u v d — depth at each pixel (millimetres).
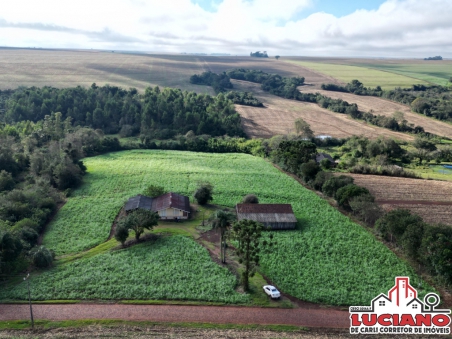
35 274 48812
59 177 81250
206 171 96875
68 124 130375
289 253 55000
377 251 55656
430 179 95438
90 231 62375
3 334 37594
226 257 54375
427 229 50156
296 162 95312
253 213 65688
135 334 37812
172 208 67250
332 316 41750
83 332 38094
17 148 101750
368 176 95688
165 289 45469
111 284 46375
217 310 42250
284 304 43500
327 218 68062
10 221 60281
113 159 109812
